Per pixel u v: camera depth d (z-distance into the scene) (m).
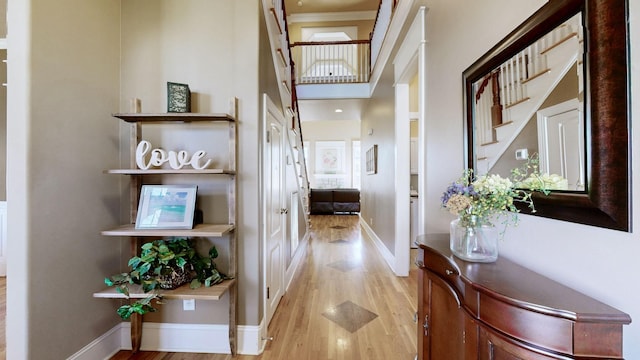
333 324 2.29
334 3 6.63
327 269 3.64
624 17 0.75
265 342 2.05
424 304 1.50
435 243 1.53
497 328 0.90
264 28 2.21
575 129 0.90
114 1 1.98
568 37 0.92
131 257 1.94
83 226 1.71
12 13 1.42
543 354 0.78
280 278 2.73
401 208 3.40
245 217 1.97
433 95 2.17
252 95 1.98
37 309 1.45
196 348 1.98
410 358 1.87
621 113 0.76
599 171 0.82
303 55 6.13
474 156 1.54
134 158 1.94
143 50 2.03
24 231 1.41
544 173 1.03
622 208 0.77
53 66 1.54
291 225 3.44
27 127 1.42
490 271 1.09
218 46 2.01
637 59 0.73
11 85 1.42
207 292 1.70
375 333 2.16
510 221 1.26
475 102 1.52
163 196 1.86
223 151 1.99
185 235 1.72
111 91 1.94
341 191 8.76
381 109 4.43
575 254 0.93
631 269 0.75
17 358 1.40
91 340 1.77
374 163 4.99
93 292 1.78
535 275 1.06
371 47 5.17
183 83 2.00
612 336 0.74
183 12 2.03
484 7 1.47
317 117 7.21
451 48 1.86
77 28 1.68
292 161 3.56
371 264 3.85
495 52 1.32
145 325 2.00
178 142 2.01
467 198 1.20
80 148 1.70
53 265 1.53
